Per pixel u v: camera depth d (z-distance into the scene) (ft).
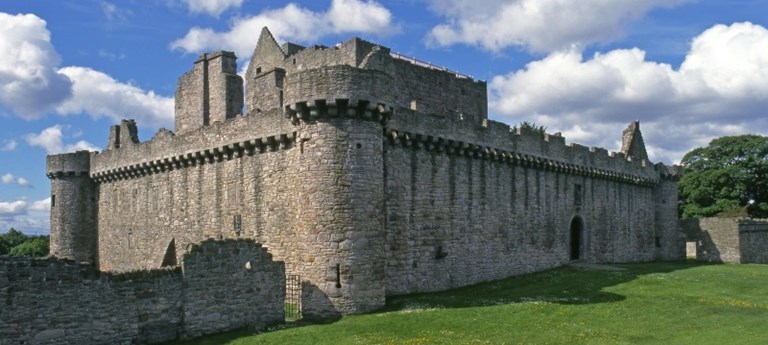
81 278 65.00
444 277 113.29
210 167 121.19
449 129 115.24
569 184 155.74
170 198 133.18
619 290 109.50
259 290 79.71
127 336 67.62
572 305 92.84
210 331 74.23
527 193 138.82
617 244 175.22
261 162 108.06
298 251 89.40
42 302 62.28
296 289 88.89
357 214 86.69
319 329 76.18
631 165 182.91
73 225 162.40
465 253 118.83
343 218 86.22
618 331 76.59
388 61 116.57
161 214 135.95
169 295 71.26
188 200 127.13
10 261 60.64
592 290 109.81
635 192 187.52
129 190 149.48
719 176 249.96
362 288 86.12
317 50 123.44
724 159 255.70
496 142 127.54
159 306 70.38
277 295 81.66
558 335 73.87
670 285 115.55
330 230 86.12
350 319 82.07
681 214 258.37
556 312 86.99
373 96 87.61
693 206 255.91
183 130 158.71
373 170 88.94
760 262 196.13
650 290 109.50
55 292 63.16
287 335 72.90
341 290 84.99
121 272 68.49
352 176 86.99
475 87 144.25
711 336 74.02
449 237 115.34
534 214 140.87
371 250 87.56
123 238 150.82
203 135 122.11
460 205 118.62
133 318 68.28
